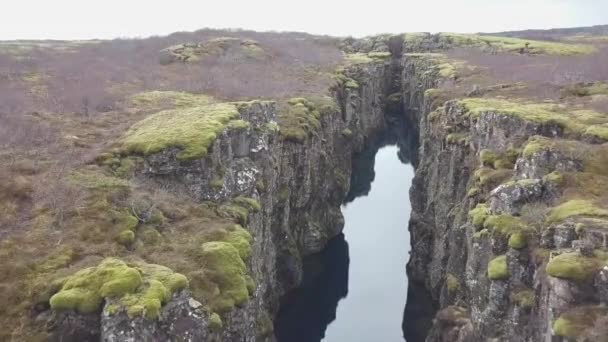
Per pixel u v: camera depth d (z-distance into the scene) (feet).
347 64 378.73
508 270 97.30
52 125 151.64
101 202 100.58
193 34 431.43
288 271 173.17
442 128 186.50
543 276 85.56
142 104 188.24
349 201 279.28
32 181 106.93
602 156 113.09
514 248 96.99
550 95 187.32
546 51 369.09
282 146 176.96
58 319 72.28
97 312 72.13
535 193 106.32
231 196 123.03
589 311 74.79
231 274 90.99
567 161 111.86
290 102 220.43
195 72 270.05
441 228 163.22
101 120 160.56
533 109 151.02
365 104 362.53
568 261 79.25
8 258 83.41
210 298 84.89
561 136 132.05
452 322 122.11
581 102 169.37
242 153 135.54
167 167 117.50
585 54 330.34
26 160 118.11
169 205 108.27
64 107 175.52
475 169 142.20
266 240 140.87
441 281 155.94
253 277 106.73
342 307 182.70
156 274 77.97
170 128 130.41
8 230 91.35
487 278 103.24
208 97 209.46
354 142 324.80
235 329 87.15
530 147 117.08
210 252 92.94
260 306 118.52
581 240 83.15
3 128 139.44
